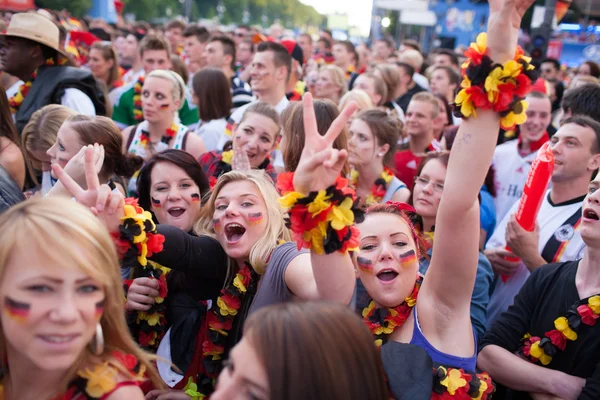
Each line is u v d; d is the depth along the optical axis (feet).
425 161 11.02
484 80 5.67
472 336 6.55
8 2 43.73
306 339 4.17
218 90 17.87
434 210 10.55
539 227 10.65
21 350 4.84
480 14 72.74
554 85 25.40
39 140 10.88
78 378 5.21
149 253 6.99
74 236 4.84
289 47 21.36
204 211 8.62
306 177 5.51
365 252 7.01
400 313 6.88
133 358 5.49
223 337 7.70
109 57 23.31
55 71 15.38
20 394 5.37
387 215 7.20
